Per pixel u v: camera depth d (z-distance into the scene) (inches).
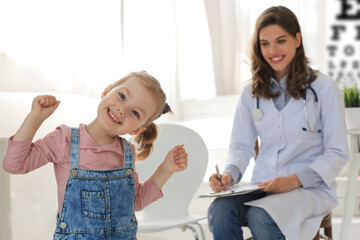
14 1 82.9
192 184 79.3
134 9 113.8
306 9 129.2
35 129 45.4
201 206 109.4
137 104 49.0
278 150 70.7
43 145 47.1
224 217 65.4
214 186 68.5
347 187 82.9
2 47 81.2
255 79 73.2
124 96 49.0
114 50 103.9
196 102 133.3
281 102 72.4
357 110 84.4
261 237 61.5
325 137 69.5
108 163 49.3
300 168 69.7
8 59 82.2
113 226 48.2
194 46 129.6
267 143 72.2
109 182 48.6
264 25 70.8
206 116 132.7
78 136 49.0
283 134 70.5
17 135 44.8
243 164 73.6
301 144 69.8
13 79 83.0
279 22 69.8
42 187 90.9
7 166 44.9
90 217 47.2
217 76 138.8
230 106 130.0
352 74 147.2
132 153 51.8
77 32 95.1
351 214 82.3
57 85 91.0
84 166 48.1
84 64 96.7
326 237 69.3
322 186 67.5
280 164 70.5
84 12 96.7
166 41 123.5
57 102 46.4
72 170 47.5
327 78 70.6
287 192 64.4
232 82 139.3
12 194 86.0
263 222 61.1
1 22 81.0
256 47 73.5
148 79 50.8
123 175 49.9
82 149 48.5
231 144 76.0
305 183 65.2
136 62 114.3
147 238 106.3
